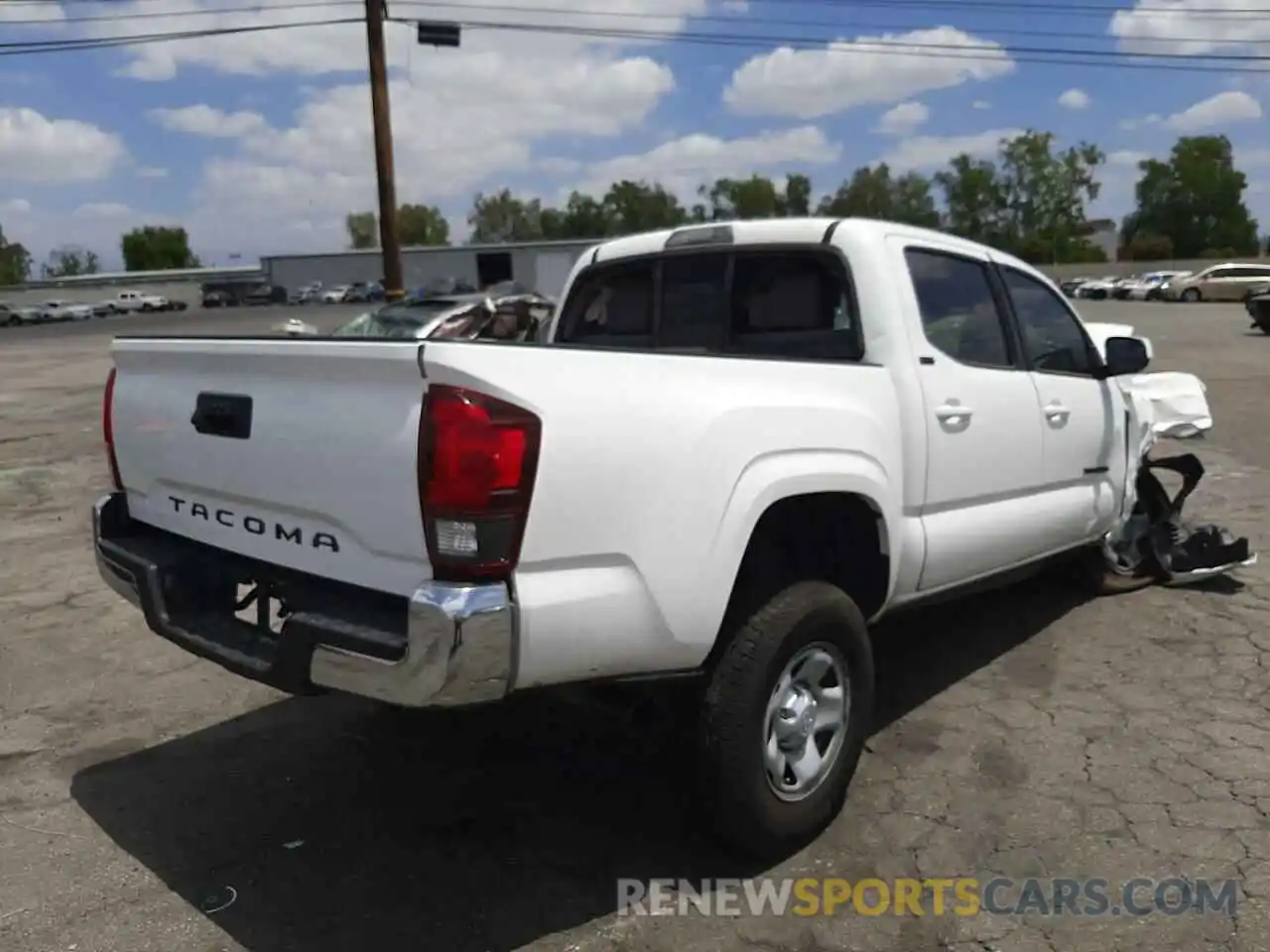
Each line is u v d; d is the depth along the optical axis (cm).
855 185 10706
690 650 307
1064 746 420
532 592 273
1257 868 334
